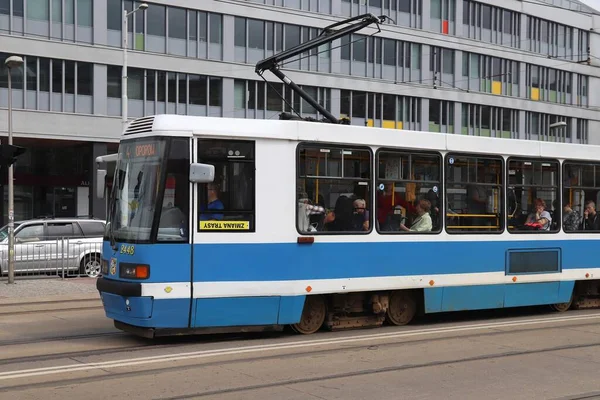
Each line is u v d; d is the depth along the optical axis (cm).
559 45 4997
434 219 1125
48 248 1988
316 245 1013
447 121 4397
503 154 1198
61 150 3769
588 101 5197
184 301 930
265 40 3791
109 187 1045
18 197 3716
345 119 1187
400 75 4184
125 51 2886
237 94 3744
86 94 3409
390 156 1084
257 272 971
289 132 998
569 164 1284
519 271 1211
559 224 1267
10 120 1861
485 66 4556
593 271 1304
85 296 1538
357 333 1062
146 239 923
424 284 1109
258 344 966
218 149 957
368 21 1314
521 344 986
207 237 945
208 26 3650
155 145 941
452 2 4378
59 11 3334
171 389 721
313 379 768
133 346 955
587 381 769
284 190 992
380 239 1068
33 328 1120
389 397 695
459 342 997
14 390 714
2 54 3212
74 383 744
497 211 1192
